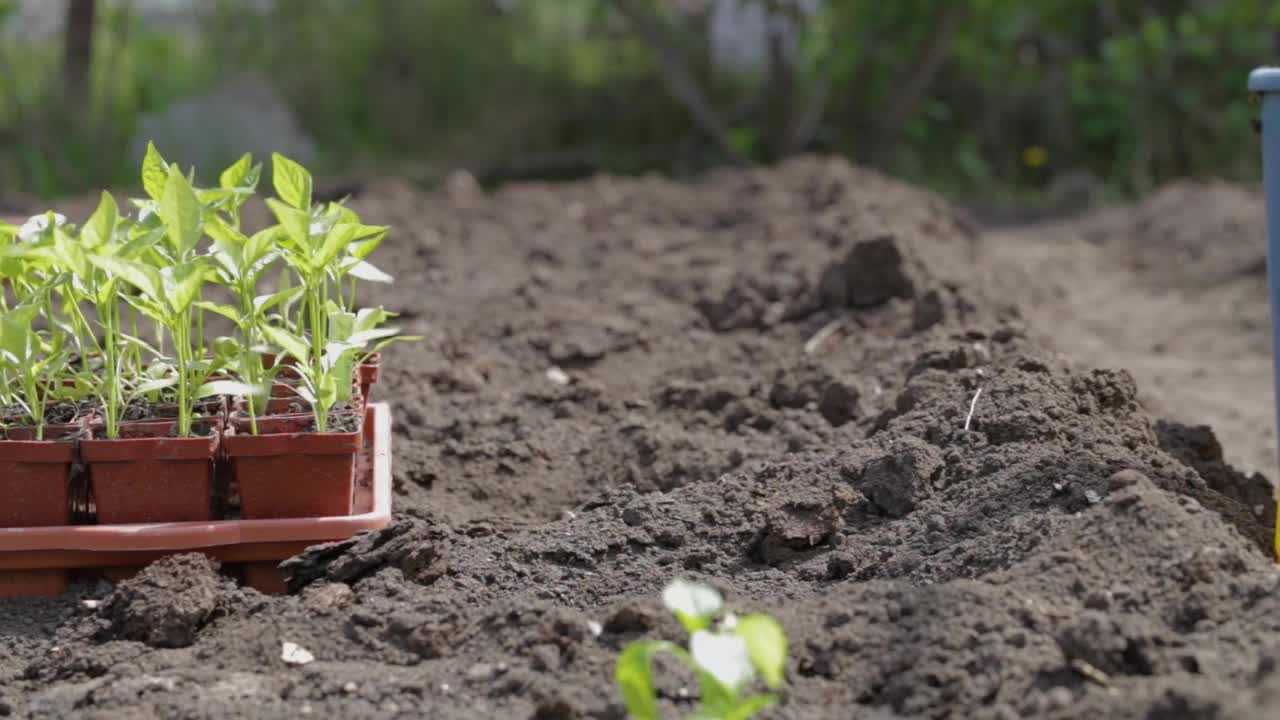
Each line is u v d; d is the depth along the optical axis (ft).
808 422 7.68
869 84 19.84
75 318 6.85
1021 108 21.08
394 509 7.08
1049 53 21.33
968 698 5.96
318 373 6.71
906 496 6.77
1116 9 20.80
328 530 6.66
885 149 19.86
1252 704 5.67
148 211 6.77
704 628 5.78
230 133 19.90
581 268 10.33
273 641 6.32
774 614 6.24
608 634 6.22
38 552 6.61
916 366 7.57
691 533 6.79
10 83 18.03
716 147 21.17
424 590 6.51
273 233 6.66
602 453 7.67
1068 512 6.54
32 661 6.40
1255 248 12.73
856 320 8.61
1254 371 9.53
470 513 7.27
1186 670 5.93
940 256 10.20
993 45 19.97
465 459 7.61
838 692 6.05
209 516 6.69
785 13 19.20
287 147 20.53
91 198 13.10
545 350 8.72
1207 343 10.39
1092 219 16.48
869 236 8.86
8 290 8.85
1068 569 6.21
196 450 6.63
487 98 21.76
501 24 22.06
